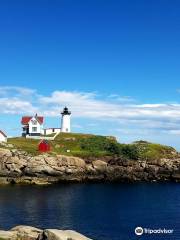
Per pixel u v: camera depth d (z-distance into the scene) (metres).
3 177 128.88
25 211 83.31
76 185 126.81
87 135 169.00
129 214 82.81
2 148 133.00
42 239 46.88
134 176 141.88
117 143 155.62
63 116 179.25
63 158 134.75
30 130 168.62
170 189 122.69
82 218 77.81
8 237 48.72
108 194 110.44
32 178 129.12
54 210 85.06
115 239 62.81
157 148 158.50
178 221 76.31
